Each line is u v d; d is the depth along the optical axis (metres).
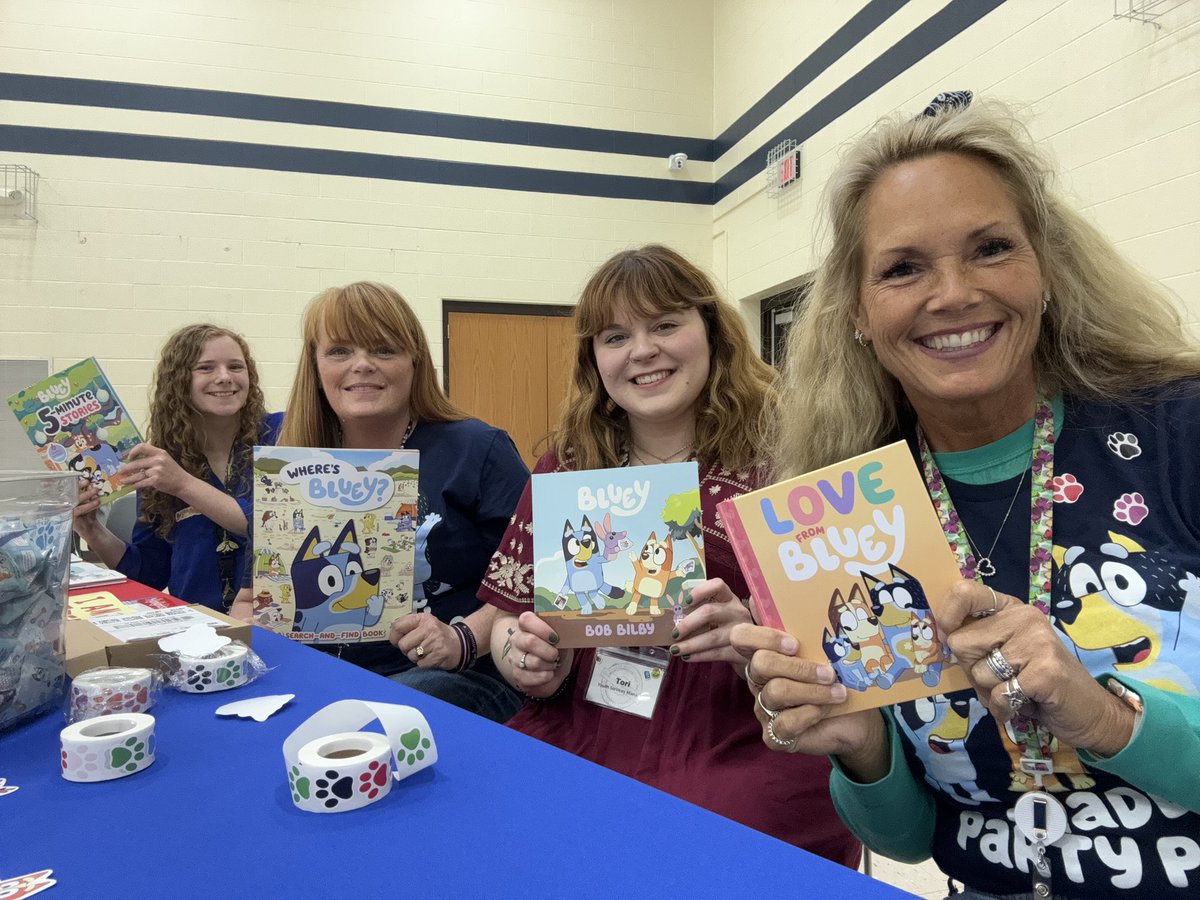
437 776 0.67
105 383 1.89
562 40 5.01
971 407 0.84
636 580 1.16
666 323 1.32
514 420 4.97
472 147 4.84
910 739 0.85
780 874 0.52
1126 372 0.85
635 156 5.17
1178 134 2.29
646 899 0.49
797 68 4.31
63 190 4.17
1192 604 0.72
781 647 0.77
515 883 0.51
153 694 0.85
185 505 2.18
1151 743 0.65
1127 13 2.40
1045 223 0.83
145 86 4.29
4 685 0.76
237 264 4.44
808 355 1.02
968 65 3.11
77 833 0.57
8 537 0.77
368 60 4.64
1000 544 0.83
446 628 1.41
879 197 0.83
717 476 1.30
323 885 0.50
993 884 0.82
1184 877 0.69
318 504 1.33
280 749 0.73
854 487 0.76
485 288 4.89
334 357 1.69
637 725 1.19
